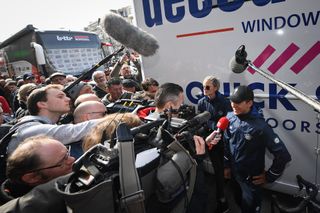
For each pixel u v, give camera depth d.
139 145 0.95
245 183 2.05
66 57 7.50
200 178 1.38
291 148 2.14
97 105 1.81
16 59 8.66
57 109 1.82
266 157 2.35
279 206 2.24
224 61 2.27
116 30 0.99
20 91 3.20
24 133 1.50
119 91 3.12
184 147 0.99
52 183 0.84
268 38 1.99
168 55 2.59
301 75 1.92
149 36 1.03
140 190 0.66
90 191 0.64
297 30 1.85
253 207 2.03
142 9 2.58
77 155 1.47
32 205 0.78
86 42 7.97
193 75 2.51
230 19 2.13
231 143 2.06
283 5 1.86
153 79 2.78
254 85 2.18
